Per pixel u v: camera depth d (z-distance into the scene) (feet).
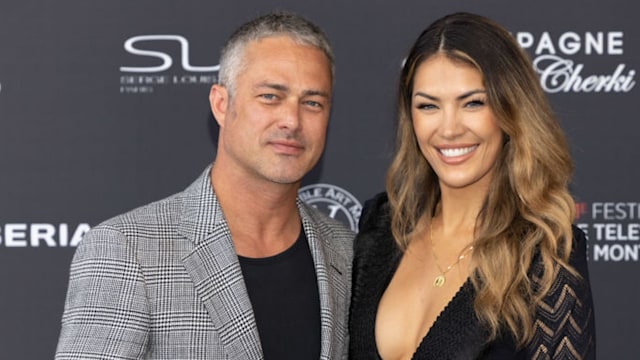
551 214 7.86
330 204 12.75
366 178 12.72
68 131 12.45
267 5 12.51
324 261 8.11
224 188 7.85
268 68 7.59
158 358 7.25
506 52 7.88
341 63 12.62
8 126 12.38
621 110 12.64
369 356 8.15
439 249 8.42
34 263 12.46
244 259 7.77
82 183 12.47
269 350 7.64
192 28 12.48
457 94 7.86
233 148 7.72
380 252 8.63
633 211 12.66
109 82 12.46
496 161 8.20
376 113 12.67
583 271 7.71
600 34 12.61
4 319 12.44
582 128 12.64
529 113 7.91
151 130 12.50
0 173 12.39
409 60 8.29
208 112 12.53
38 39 12.37
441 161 8.14
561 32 12.60
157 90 12.50
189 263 7.44
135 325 7.13
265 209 7.82
